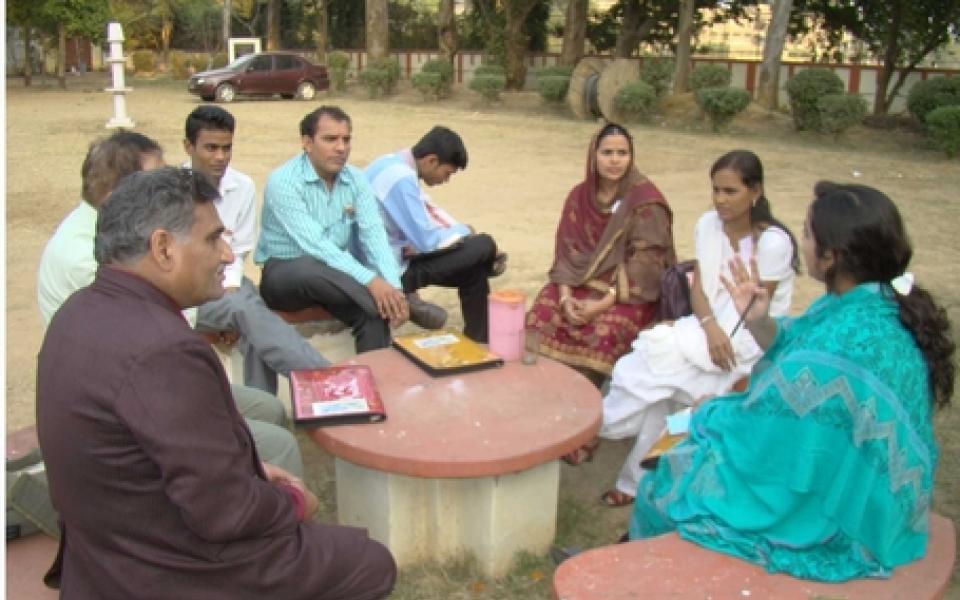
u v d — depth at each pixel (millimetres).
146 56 36000
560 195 10797
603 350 4082
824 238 2338
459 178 11961
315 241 4211
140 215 2016
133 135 3119
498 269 5133
